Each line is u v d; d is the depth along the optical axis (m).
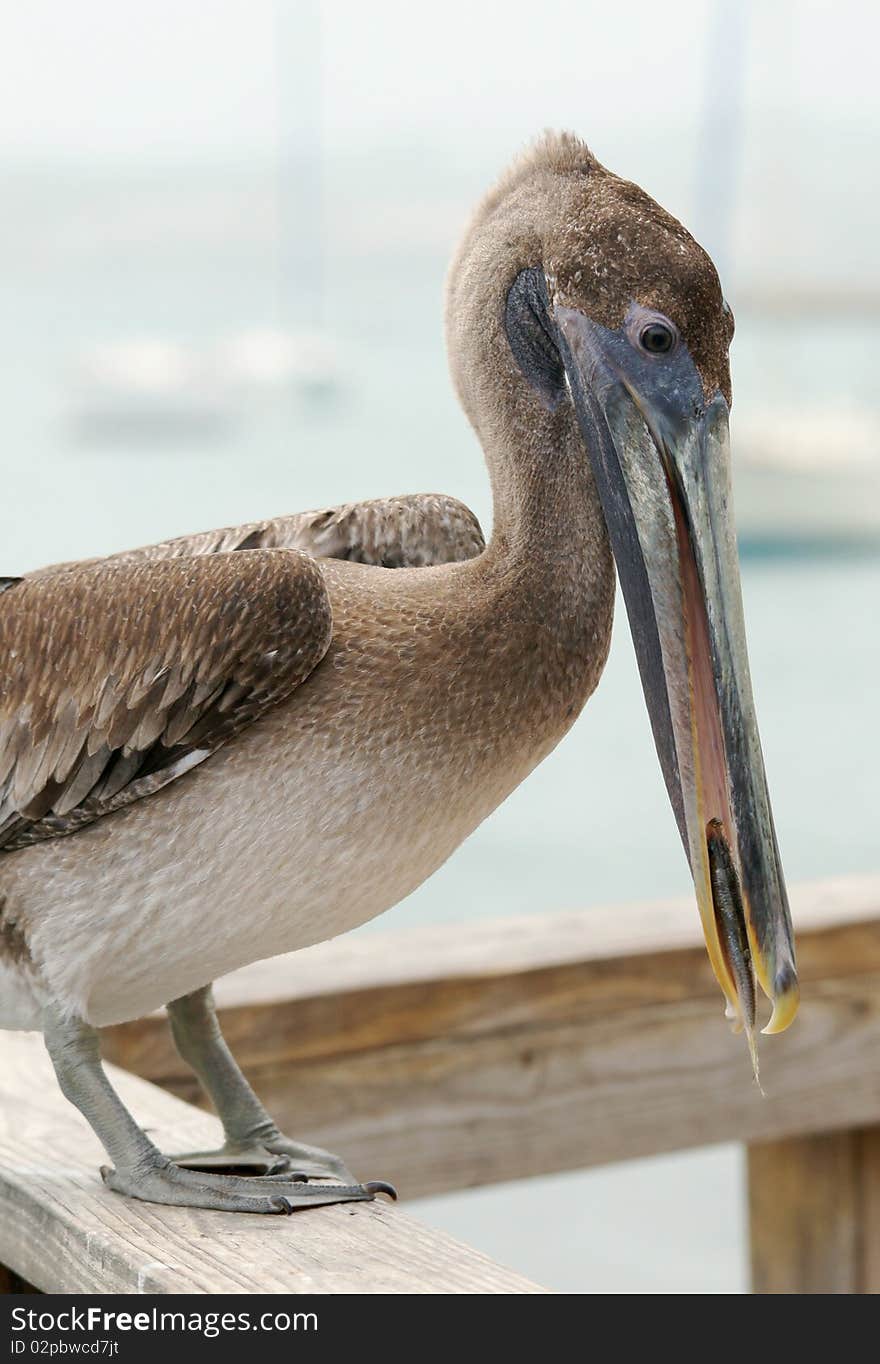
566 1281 8.98
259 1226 3.06
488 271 3.36
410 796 3.19
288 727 3.17
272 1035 4.08
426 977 4.23
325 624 3.16
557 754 21.98
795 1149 4.96
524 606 3.25
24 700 3.31
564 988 4.36
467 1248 2.95
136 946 3.24
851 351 73.38
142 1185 3.19
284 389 77.19
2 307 136.00
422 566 3.72
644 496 3.10
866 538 42.50
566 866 18.41
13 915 3.27
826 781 21.36
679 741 3.04
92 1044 3.25
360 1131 4.16
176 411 73.81
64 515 48.16
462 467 54.69
